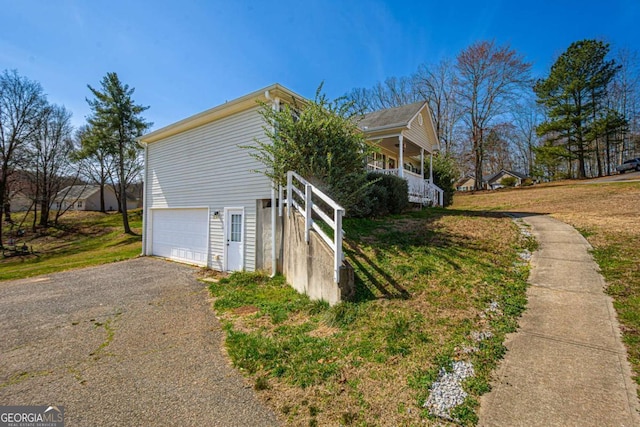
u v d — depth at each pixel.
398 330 3.38
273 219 7.28
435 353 2.95
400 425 2.17
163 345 3.86
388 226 7.84
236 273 7.41
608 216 7.78
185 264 10.00
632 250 4.95
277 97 7.72
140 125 21.19
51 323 4.84
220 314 4.91
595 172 35.84
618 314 3.33
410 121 12.45
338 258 4.27
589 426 2.03
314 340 3.54
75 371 3.29
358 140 7.32
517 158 41.38
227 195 8.94
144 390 2.87
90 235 24.86
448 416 2.20
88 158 22.17
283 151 6.67
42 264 14.88
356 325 3.69
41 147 26.17
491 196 20.25
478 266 5.04
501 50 26.30
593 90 26.25
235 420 2.38
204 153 9.70
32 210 33.41
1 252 20.42
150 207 11.88
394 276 4.85
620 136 30.00
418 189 13.11
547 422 2.09
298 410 2.44
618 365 2.58
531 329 3.24
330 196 6.70
